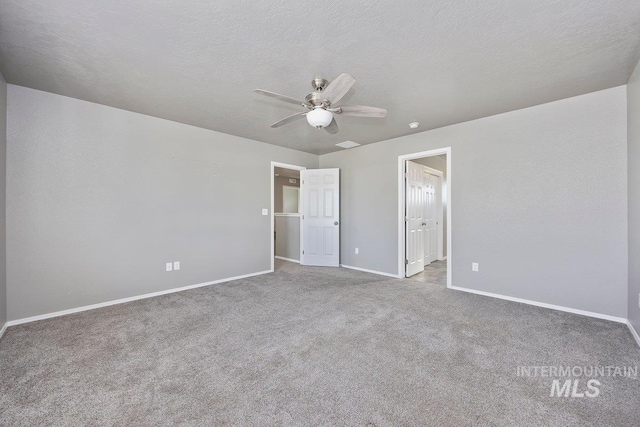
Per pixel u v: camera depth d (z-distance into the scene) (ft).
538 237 9.84
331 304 10.12
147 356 6.52
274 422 4.52
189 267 12.17
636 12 5.22
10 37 6.06
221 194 13.26
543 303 9.74
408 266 14.39
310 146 15.94
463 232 11.70
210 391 5.28
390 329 7.97
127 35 6.02
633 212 7.68
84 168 9.54
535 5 5.08
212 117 11.10
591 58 6.88
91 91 8.78
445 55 6.73
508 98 9.21
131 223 10.57
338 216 16.72
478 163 11.23
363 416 4.65
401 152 13.98
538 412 4.70
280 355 6.57
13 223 8.30
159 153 11.27
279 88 8.50
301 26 5.70
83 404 4.92
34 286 8.64
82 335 7.61
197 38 6.12
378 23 5.59
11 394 5.17
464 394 5.17
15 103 8.33
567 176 9.26
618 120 8.39
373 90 8.59
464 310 9.46
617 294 8.42
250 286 12.51
